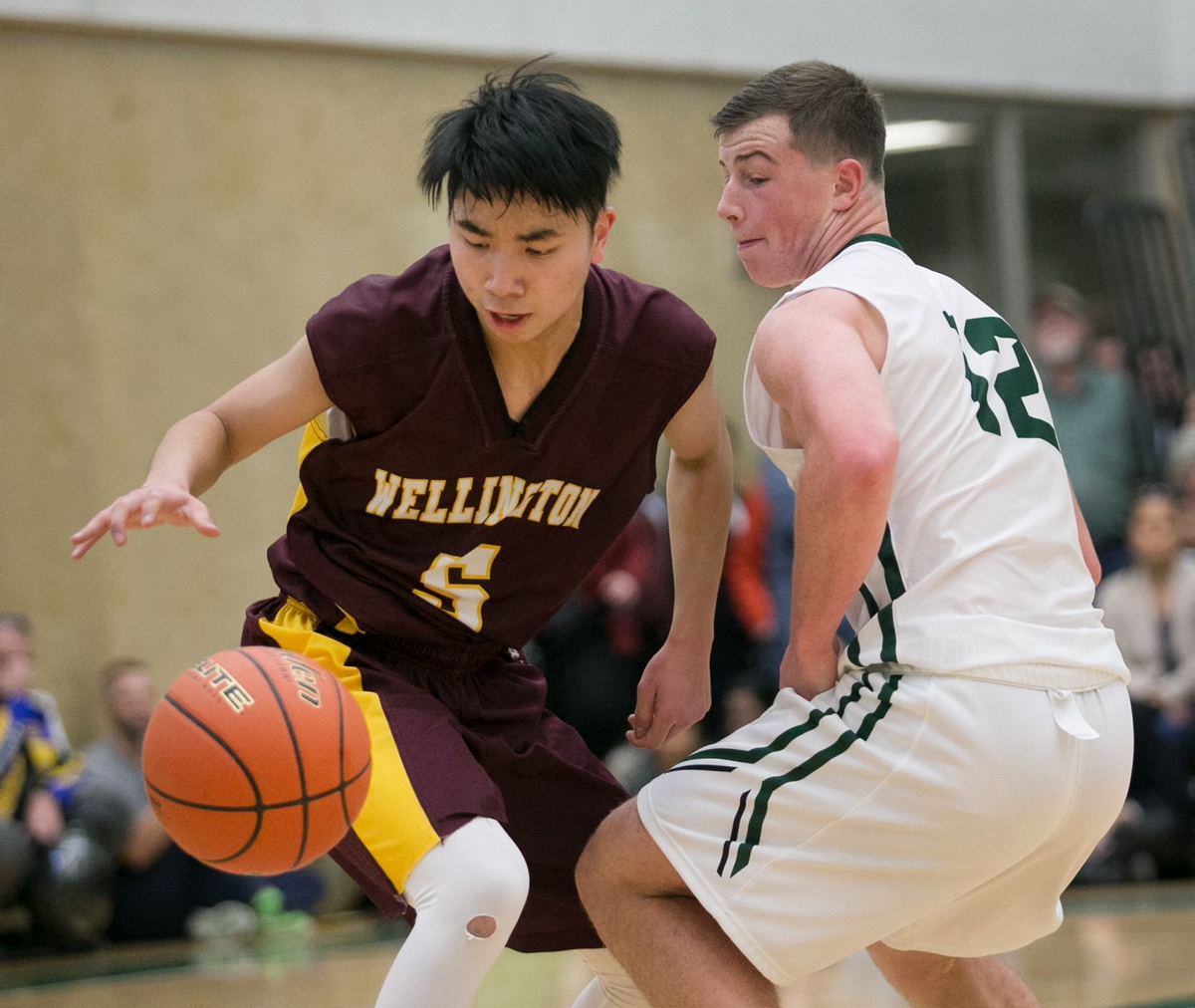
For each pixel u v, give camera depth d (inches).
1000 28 828.0
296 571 227.1
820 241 212.8
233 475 671.1
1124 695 195.8
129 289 667.4
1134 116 864.3
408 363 208.4
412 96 716.0
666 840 194.5
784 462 202.7
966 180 821.9
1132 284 828.6
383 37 707.4
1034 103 837.8
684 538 240.2
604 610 608.1
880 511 178.4
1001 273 824.3
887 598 189.5
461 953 191.6
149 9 669.3
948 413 192.9
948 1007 221.8
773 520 628.7
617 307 216.2
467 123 195.3
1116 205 829.8
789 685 201.5
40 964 519.8
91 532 185.5
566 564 227.3
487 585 222.2
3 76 653.3
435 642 223.0
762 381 193.9
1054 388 714.2
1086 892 592.4
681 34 757.3
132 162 670.5
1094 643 191.9
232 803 185.8
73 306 659.4
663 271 744.3
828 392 179.9
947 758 181.3
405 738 208.4
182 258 676.1
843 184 211.8
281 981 428.5
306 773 187.5
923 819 182.4
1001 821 182.4
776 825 188.5
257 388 209.8
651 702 241.9
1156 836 600.4
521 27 730.8
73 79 662.5
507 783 228.2
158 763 188.4
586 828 230.2
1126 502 706.2
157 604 658.2
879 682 187.6
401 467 214.5
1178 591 617.0
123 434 662.5
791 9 781.3
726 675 624.1
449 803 200.4
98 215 665.0
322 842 191.3
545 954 486.0
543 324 198.5
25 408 649.6
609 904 203.0
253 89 689.6
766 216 213.8
